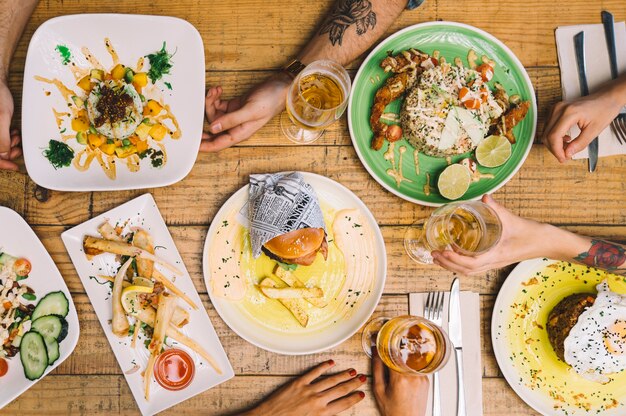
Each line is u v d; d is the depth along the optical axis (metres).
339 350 1.35
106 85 1.29
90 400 1.32
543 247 1.27
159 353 1.30
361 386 1.36
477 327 1.34
